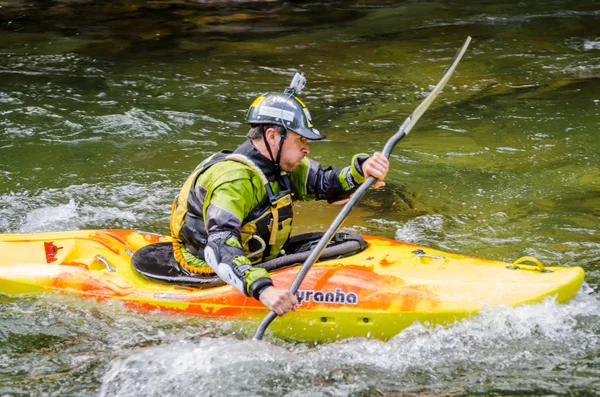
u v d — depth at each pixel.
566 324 7.06
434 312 6.99
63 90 15.91
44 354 6.97
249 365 6.76
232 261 6.46
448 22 22.66
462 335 6.97
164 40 20.58
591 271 8.56
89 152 12.70
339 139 13.30
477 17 23.17
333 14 24.28
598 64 17.83
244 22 23.11
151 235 8.73
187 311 7.33
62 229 9.98
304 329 7.13
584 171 11.81
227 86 16.39
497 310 6.98
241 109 14.91
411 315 7.01
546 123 14.01
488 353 6.81
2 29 21.69
